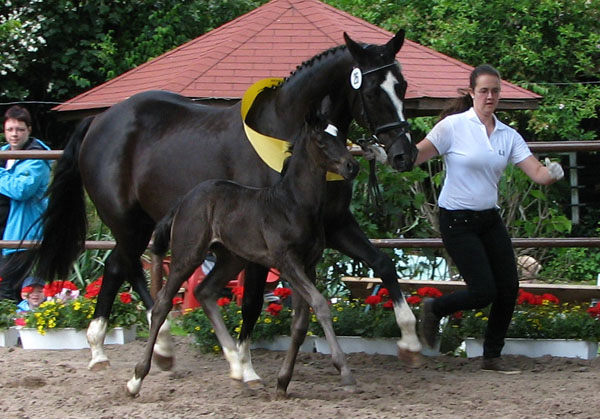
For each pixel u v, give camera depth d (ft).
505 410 18.15
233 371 20.08
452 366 23.02
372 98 19.70
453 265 29.81
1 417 17.88
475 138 21.15
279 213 18.52
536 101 34.88
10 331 26.84
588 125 50.62
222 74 32.71
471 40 49.52
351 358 24.06
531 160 21.50
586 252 43.93
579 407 18.30
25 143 28.99
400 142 19.54
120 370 23.06
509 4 48.91
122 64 52.49
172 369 22.71
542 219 29.73
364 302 26.73
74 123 54.39
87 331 24.68
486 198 21.25
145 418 17.54
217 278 20.43
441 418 17.43
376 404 18.62
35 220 27.32
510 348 24.30
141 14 54.70
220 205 19.21
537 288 28.09
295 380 21.54
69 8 51.13
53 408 18.66
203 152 21.61
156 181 22.40
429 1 53.42
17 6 51.85
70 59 52.21
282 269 18.61
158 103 23.24
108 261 23.98
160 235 19.89
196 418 17.51
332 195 20.03
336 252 27.53
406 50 35.40
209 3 56.75
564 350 24.02
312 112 18.21
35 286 28.17
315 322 24.70
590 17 49.67
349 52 20.40
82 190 25.17
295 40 34.30
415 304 24.81
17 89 51.31
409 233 29.76
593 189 48.96
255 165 20.74
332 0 55.42
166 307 19.51
